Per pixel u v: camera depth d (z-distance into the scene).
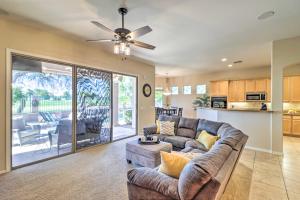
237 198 2.32
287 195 2.39
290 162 3.60
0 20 2.99
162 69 8.03
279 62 4.05
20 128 3.37
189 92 9.69
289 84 6.34
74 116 4.23
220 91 7.98
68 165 3.38
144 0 2.45
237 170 3.20
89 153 4.12
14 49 3.15
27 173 3.02
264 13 2.80
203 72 8.89
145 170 1.84
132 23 3.19
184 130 4.39
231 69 8.09
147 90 6.68
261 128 4.41
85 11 2.79
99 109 4.91
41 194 2.37
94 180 2.77
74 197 2.30
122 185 2.61
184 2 2.50
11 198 2.27
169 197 1.54
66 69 4.10
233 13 2.81
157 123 4.81
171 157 1.78
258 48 4.74
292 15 2.87
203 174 1.31
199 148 3.33
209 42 4.25
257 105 7.54
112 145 4.85
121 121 6.68
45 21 3.15
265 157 3.89
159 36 3.85
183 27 3.36
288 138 5.86
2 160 3.04
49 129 3.82
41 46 3.54
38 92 3.62
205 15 2.88
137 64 6.22
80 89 4.39
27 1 2.49
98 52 4.76
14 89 3.26
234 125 4.85
